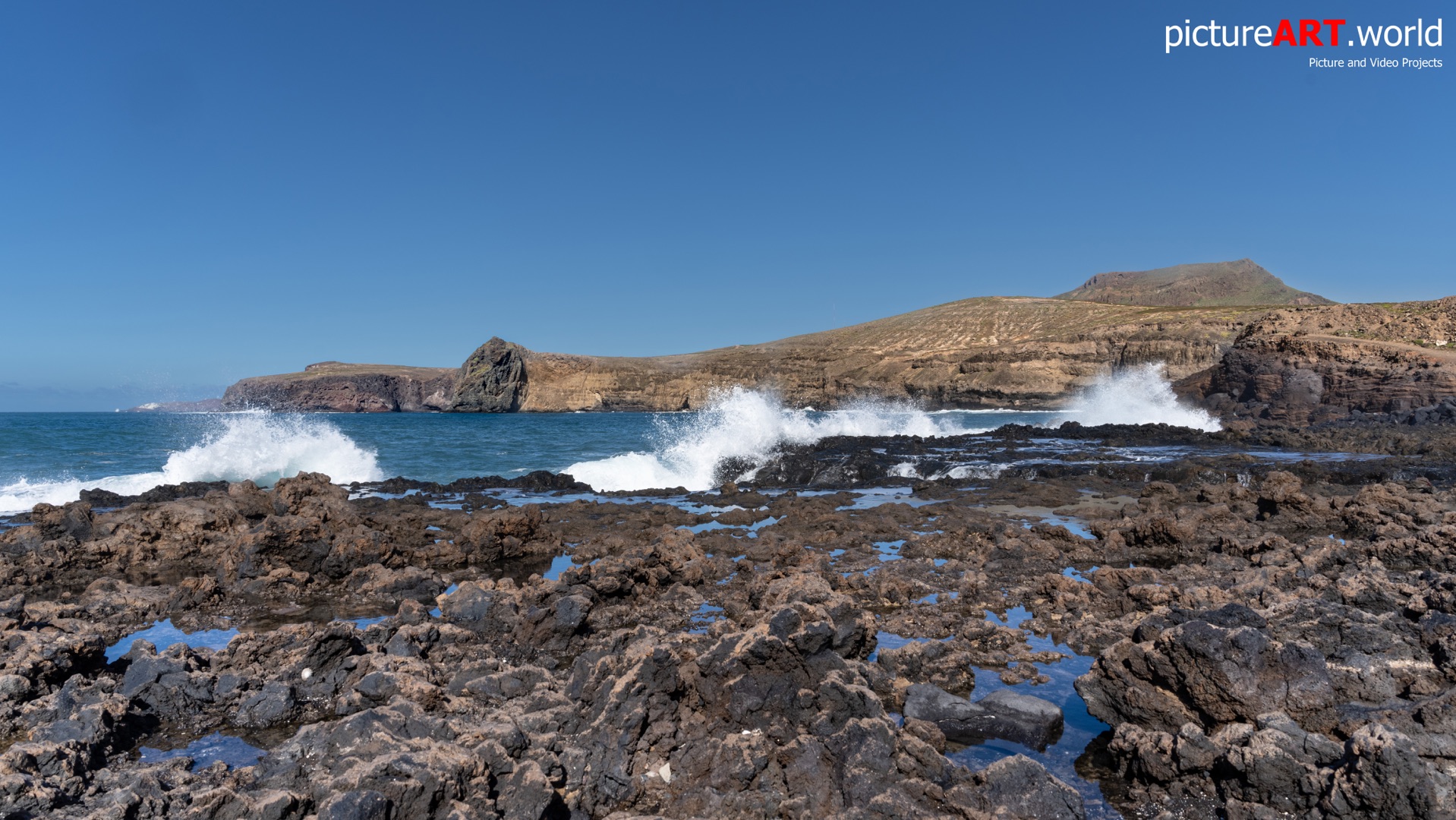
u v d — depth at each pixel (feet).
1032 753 23.93
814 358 538.88
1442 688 23.35
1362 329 185.16
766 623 25.13
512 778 19.81
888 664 29.50
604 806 20.81
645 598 40.65
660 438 156.46
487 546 53.31
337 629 29.43
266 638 31.48
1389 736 18.29
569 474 91.56
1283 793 19.29
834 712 22.26
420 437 184.96
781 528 58.08
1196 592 35.47
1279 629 26.71
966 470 87.56
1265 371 168.14
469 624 35.83
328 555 48.44
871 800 19.34
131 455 131.64
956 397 421.18
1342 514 55.88
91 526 57.67
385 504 71.51
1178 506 66.54
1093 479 79.87
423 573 45.78
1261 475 76.38
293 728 26.48
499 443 159.33
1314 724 22.16
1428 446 97.40
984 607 38.22
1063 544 51.49
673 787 21.26
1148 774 21.39
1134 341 386.73
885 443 118.93
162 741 25.66
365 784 18.85
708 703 24.06
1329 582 35.29
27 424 289.53
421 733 22.90
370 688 26.71
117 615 39.86
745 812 20.02
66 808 19.45
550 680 27.45
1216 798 20.39
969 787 19.83
